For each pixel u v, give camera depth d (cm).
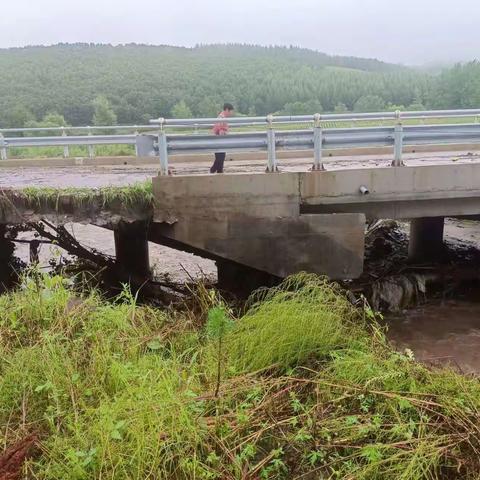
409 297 984
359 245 844
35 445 361
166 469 346
